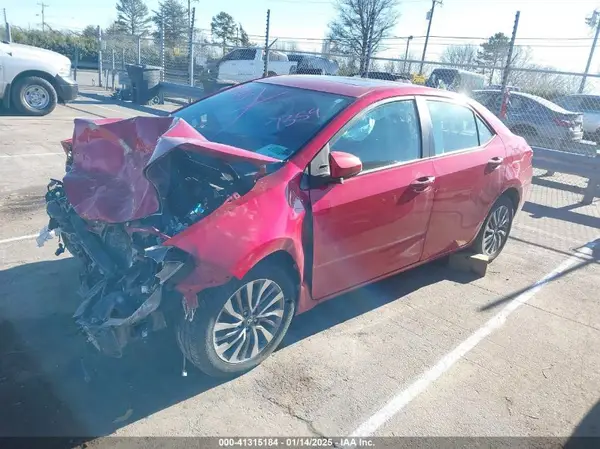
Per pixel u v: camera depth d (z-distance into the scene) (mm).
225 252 2795
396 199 3799
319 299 3580
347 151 3549
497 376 3492
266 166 3119
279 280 3227
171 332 3592
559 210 8242
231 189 3016
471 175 4504
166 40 19469
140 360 3312
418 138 4102
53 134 10281
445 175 4223
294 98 3967
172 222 2883
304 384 3236
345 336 3816
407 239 4074
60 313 3789
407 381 3354
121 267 3002
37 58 12242
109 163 3162
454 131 4527
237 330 3139
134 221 2850
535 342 3965
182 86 15164
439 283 4875
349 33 35562
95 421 2799
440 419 3035
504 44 15148
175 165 3018
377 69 16391
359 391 3217
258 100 4086
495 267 5422
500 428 3010
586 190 8758
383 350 3674
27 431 2689
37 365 3207
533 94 13523
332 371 3387
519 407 3203
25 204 6008
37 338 3479
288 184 3174
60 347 3402
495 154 4852
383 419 2994
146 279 2809
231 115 3982
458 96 4730
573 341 4023
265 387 3180
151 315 2824
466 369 3539
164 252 2664
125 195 2971
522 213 7887
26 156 8297
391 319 4125
